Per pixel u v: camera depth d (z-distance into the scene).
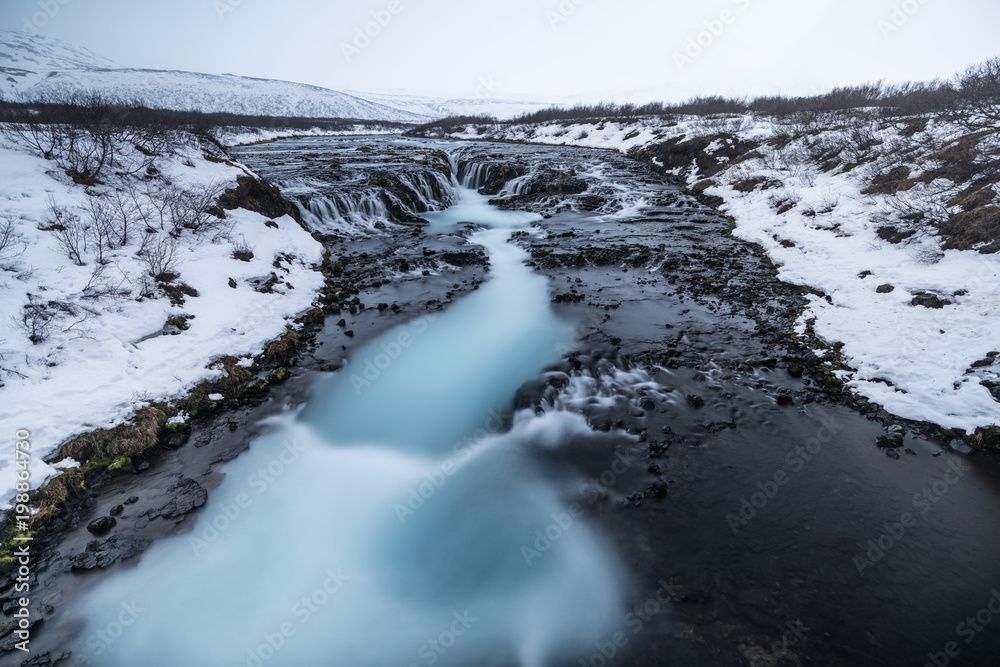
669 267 11.56
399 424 6.56
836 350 7.30
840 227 11.45
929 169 11.62
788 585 3.93
